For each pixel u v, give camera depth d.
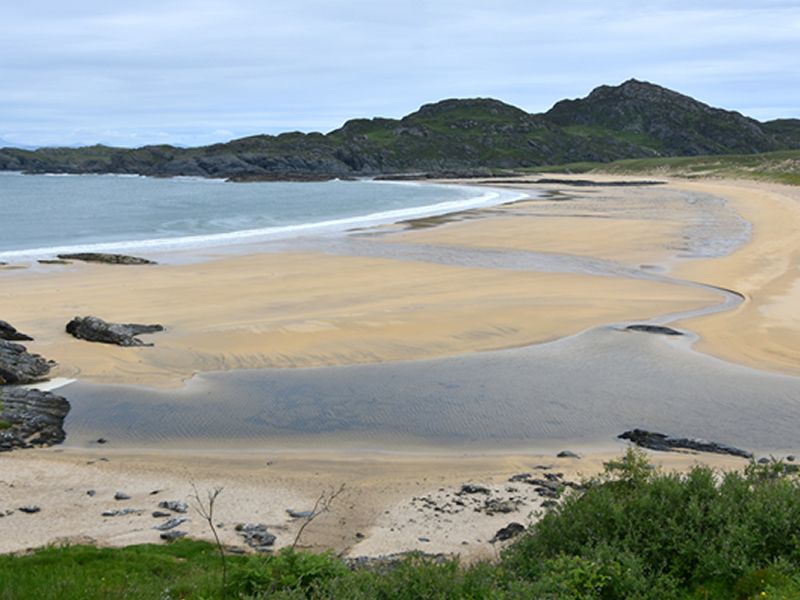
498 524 13.74
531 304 32.75
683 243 52.06
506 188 134.00
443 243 53.44
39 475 16.25
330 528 13.70
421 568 9.27
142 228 67.38
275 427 19.61
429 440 18.80
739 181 135.00
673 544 9.17
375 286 37.03
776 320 29.73
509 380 23.34
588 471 16.48
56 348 25.69
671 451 17.70
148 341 26.88
